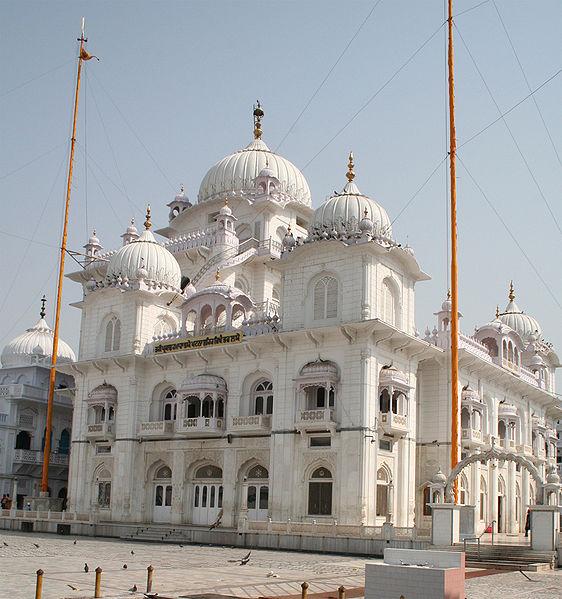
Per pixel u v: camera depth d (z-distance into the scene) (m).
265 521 39.72
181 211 67.12
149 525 47.41
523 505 59.31
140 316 53.03
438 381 49.06
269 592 20.36
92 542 40.75
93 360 53.38
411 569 15.74
